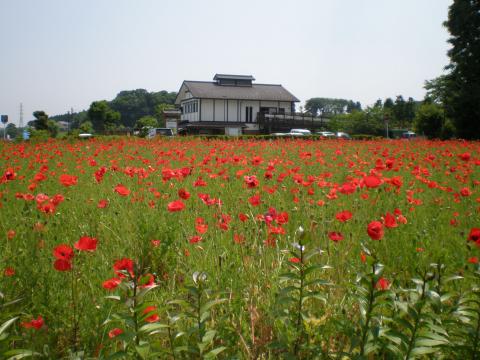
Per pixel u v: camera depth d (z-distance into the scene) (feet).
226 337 8.09
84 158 40.29
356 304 8.90
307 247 11.64
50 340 8.21
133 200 17.13
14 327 8.00
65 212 16.75
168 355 7.62
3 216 15.15
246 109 183.93
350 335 7.06
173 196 19.10
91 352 7.86
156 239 12.39
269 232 11.66
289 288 7.63
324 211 15.52
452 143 67.46
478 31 117.91
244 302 9.58
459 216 17.11
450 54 123.44
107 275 10.21
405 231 14.25
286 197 19.07
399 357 6.47
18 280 9.44
